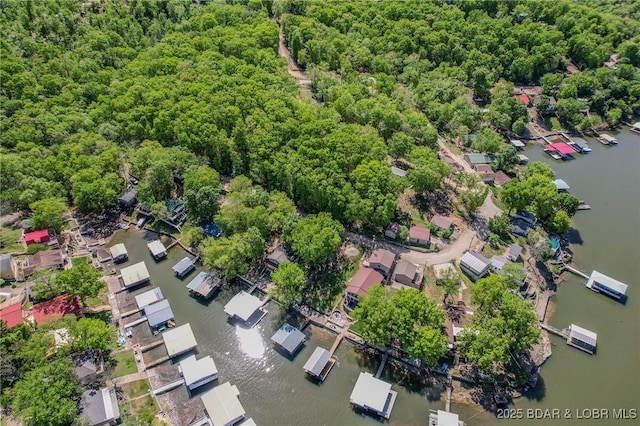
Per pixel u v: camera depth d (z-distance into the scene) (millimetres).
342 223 162375
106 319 134000
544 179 164875
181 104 189000
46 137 179375
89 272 132500
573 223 171375
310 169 159125
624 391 118438
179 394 116625
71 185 169875
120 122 190625
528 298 140125
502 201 166625
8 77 194500
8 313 125562
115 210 174750
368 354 126000
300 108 185625
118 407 110562
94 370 116250
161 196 174625
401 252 153375
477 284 128250
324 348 127938
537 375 120688
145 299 138750
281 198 158375
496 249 154625
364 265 148500
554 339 130625
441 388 117875
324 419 112312
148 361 124062
